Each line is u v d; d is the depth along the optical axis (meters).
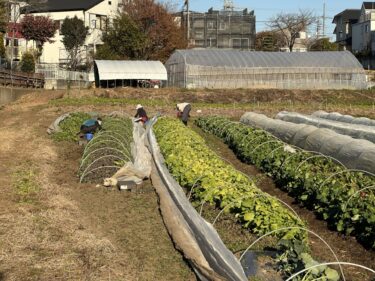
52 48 60.06
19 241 7.83
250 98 38.12
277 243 7.55
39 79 45.66
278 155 13.64
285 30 86.50
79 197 10.91
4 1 40.81
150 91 38.03
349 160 13.22
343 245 8.63
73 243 7.87
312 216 10.17
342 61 43.84
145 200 10.74
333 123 21.28
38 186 11.30
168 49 54.12
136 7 53.53
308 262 6.38
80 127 18.64
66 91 37.22
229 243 7.98
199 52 43.59
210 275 6.55
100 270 6.94
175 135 15.62
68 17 56.41
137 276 6.91
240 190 9.59
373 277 7.23
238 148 16.62
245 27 82.56
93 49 58.19
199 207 9.55
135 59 51.62
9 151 15.93
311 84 43.28
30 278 6.62
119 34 50.81
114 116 23.81
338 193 9.75
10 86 39.59
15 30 49.97
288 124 18.52
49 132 19.77
